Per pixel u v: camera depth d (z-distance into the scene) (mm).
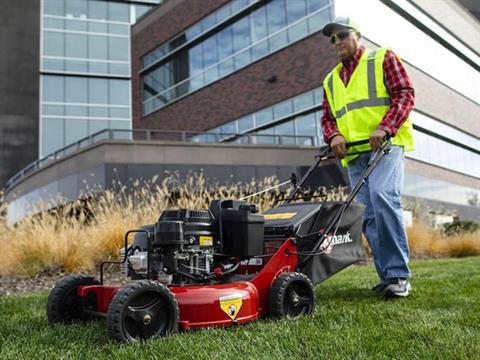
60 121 27219
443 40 21484
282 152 16406
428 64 20344
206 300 3059
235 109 20672
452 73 22359
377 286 4574
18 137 28062
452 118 21594
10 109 28094
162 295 2832
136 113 27359
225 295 3133
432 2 20812
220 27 21844
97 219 8633
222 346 2629
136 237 3438
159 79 25812
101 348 2701
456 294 4293
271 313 3373
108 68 27984
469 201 22172
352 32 4438
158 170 15281
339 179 15109
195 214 3354
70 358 2549
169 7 25047
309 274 3807
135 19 28797
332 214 4012
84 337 2992
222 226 3439
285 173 16312
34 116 28422
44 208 9258
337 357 2406
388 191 4230
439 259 10227
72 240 7789
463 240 12219
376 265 4555
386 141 4148
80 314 3490
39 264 7578
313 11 17250
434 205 19062
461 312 3455
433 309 3621
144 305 2787
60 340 2943
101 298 3273
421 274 6191
